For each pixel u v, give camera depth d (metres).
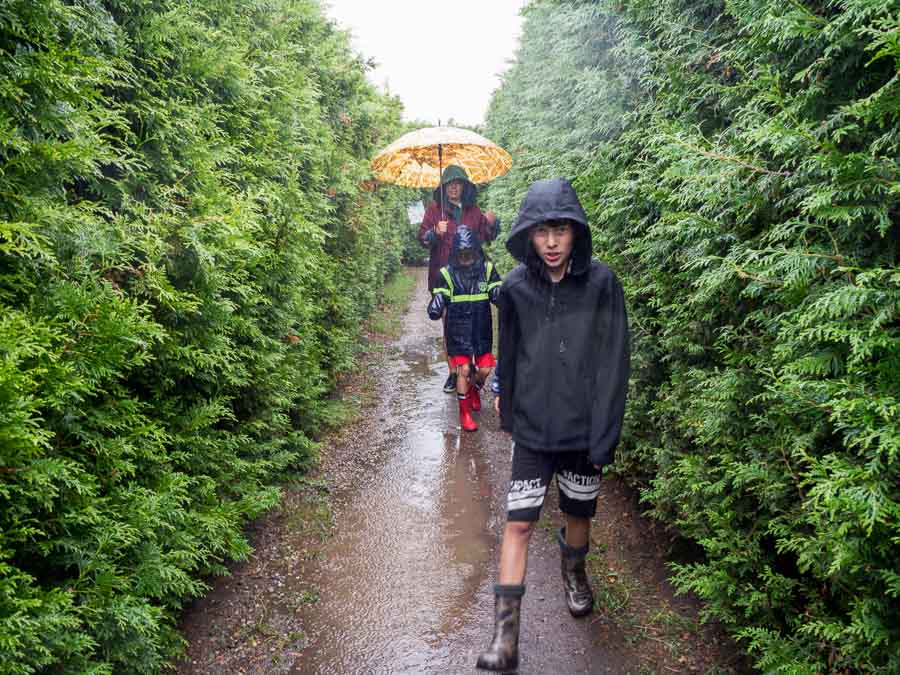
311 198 5.32
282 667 2.48
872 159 1.72
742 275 2.15
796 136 1.88
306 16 5.82
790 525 2.07
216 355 2.82
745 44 2.49
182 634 2.61
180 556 2.45
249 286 3.17
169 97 2.96
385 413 5.82
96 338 1.97
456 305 5.18
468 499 4.02
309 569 3.19
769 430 2.31
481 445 4.98
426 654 2.56
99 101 2.55
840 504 1.59
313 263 4.74
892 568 1.65
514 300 2.46
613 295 2.40
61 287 1.93
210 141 3.15
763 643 2.10
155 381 2.69
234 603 2.87
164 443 2.59
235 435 3.44
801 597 2.21
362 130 8.56
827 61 1.99
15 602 1.54
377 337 9.31
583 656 2.53
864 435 1.60
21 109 1.93
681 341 2.91
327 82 6.71
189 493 2.79
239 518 3.05
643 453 3.47
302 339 4.66
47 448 1.96
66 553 1.93
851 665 1.81
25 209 1.91
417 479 4.33
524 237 2.41
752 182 2.33
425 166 7.49
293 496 3.97
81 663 1.83
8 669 1.51
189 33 3.15
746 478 2.16
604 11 3.97
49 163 2.01
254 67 3.96
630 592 2.94
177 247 2.60
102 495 2.13
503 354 2.56
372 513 3.81
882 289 1.69
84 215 2.10
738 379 2.32
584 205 4.20
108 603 1.95
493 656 2.21
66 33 2.23
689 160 2.40
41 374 1.74
